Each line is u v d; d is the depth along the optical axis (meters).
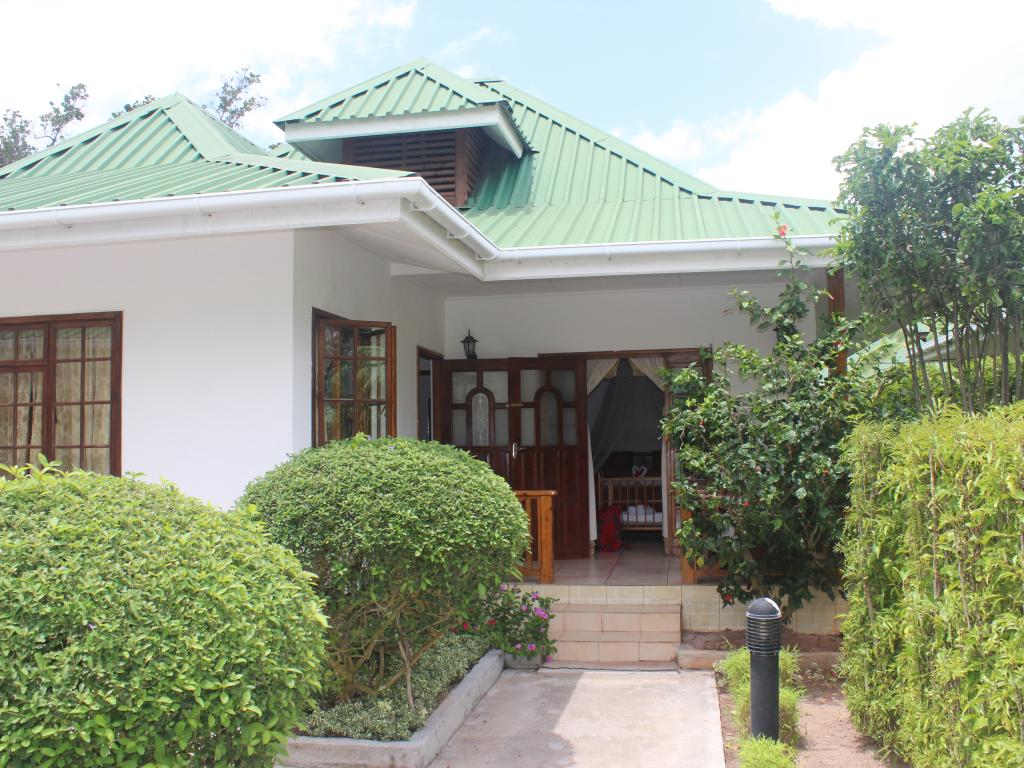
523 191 10.46
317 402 6.62
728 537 7.07
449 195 10.23
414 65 11.35
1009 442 3.20
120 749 2.38
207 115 9.60
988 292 5.52
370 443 5.34
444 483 4.88
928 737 4.07
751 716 4.72
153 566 2.61
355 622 5.16
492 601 6.68
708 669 6.93
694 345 9.57
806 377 6.89
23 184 7.88
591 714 5.88
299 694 2.90
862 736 5.33
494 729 5.59
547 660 7.26
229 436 6.43
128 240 6.13
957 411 4.11
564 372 9.79
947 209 5.74
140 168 7.81
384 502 4.70
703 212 9.19
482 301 10.09
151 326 6.63
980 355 5.97
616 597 7.68
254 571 2.91
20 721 2.24
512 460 9.65
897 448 4.48
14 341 6.94
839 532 6.59
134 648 2.41
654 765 4.93
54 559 2.50
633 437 12.18
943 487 3.86
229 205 5.78
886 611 4.84
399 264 8.30
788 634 7.16
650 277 8.88
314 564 4.77
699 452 6.98
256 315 6.42
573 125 12.18
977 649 3.49
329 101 10.85
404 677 5.64
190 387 6.53
